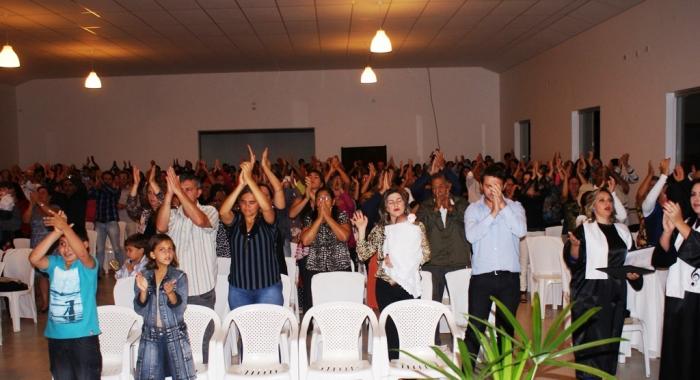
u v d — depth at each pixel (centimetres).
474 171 972
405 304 417
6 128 1593
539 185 855
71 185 875
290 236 665
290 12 938
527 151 1505
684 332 390
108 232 948
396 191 446
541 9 940
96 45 1167
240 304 448
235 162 1712
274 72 1634
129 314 425
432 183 569
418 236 437
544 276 655
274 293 448
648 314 482
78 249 362
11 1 836
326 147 1647
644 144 892
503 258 423
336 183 701
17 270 697
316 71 1634
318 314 418
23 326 687
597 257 430
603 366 433
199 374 398
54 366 372
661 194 516
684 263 391
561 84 1217
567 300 557
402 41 1211
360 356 441
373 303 487
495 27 1076
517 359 242
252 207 441
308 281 534
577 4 909
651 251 431
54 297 366
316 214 546
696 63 759
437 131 1645
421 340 416
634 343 528
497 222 423
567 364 233
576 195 796
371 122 1642
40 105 1641
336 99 1638
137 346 421
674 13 805
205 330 421
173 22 987
